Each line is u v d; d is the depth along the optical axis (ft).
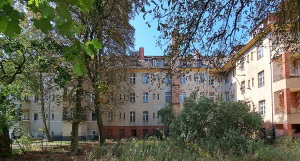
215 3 25.26
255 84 99.60
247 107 67.97
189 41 26.05
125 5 28.04
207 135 62.18
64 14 8.05
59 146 73.51
